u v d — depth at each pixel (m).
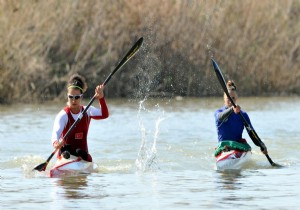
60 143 41.03
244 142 45.47
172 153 48.81
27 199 32.53
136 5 90.31
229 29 93.12
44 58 85.69
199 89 92.25
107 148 50.91
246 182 37.25
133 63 91.25
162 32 90.81
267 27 95.94
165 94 91.75
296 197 32.66
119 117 70.31
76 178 38.72
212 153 49.03
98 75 89.69
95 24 88.88
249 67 94.31
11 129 60.91
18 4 84.50
